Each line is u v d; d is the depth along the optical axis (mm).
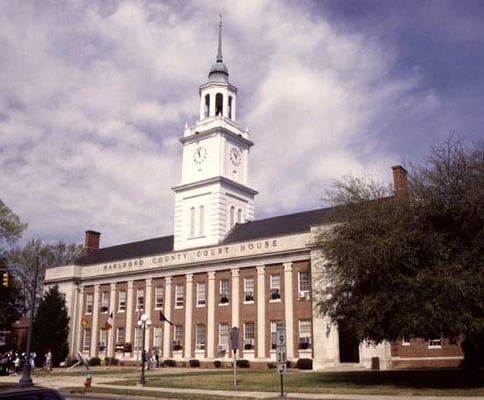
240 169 66562
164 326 61250
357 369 43438
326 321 46688
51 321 66688
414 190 30375
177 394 27547
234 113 68250
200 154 65562
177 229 64938
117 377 41969
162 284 63281
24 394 10070
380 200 31859
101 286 70062
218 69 68562
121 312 66625
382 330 28906
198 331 58312
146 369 53500
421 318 26766
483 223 28406
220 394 27047
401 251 28047
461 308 26281
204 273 59438
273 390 27969
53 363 65562
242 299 55344
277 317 52062
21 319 81688
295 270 51875
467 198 28469
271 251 53750
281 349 25219
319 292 34406
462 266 27422
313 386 29438
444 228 29375
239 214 65188
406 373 36156
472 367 33406
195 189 64500
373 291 29500
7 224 69500
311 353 48875
